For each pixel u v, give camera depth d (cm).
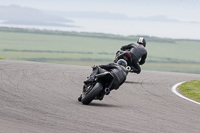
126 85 5359
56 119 2859
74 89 4584
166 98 4391
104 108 3466
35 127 2588
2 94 3775
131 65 5625
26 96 3781
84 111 3241
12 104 3300
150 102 4025
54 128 2598
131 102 3956
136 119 3066
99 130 2627
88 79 3631
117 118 3052
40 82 4931
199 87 5506
